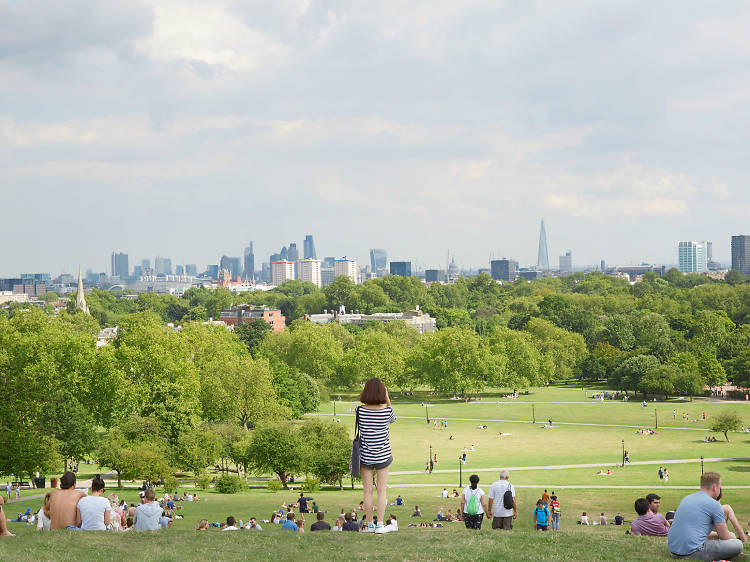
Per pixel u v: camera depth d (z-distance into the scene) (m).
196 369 117.19
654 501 26.69
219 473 100.44
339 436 92.31
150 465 80.50
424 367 191.25
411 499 78.62
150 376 104.88
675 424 142.12
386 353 194.62
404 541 22.97
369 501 18.45
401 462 108.25
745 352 179.25
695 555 19.94
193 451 87.94
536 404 175.50
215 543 22.89
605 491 82.75
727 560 19.72
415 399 191.50
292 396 148.00
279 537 23.78
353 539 23.38
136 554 21.33
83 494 25.67
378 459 18.41
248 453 87.81
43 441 69.19
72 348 100.75
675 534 20.31
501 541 22.89
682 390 176.00
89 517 24.70
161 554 21.34
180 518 61.47
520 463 105.62
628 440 125.75
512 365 193.75
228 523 35.19
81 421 91.62
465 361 184.88
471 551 21.41
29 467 68.19
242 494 81.31
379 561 20.42
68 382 96.62
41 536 23.25
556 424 146.12
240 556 21.09
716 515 19.94
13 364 69.38
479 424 147.62
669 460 105.69
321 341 197.88
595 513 69.12
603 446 120.31
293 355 198.75
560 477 93.62
